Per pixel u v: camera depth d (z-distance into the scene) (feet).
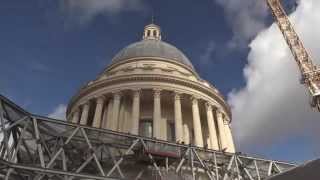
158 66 224.33
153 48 242.17
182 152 134.51
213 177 138.00
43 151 119.65
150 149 130.62
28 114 114.62
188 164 137.69
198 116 205.87
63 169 110.11
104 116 208.23
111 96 212.64
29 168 103.09
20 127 114.01
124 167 133.90
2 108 108.99
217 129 217.77
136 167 135.23
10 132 110.22
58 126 121.19
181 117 202.80
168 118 207.62
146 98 211.82
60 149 113.09
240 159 143.74
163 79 210.38
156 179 131.95
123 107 207.72
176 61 234.79
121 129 198.18
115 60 242.17
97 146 126.41
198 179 137.49
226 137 216.74
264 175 146.51
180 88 210.59
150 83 208.64
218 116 219.41
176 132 194.70
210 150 138.41
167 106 212.64
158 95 205.05
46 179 109.50
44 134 118.42
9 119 111.45
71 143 124.77
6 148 103.14
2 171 104.01
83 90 220.64
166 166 130.82
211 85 233.35
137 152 129.90
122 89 208.54
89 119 216.74
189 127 209.67
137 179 124.77
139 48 242.78
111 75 219.61
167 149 133.80
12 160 107.34
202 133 214.69
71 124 119.34
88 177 109.09
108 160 129.39
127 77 210.79
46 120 116.88
